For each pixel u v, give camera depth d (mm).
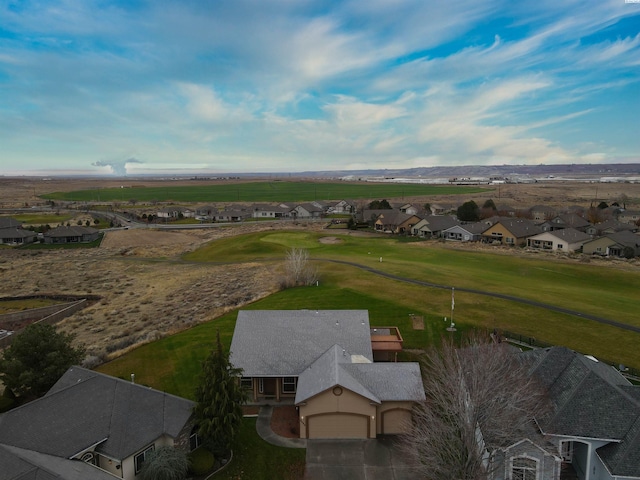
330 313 43250
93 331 57875
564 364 31484
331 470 29391
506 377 28078
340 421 32781
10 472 22547
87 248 119000
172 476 26656
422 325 48906
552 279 70562
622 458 23688
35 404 29297
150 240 127562
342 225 143250
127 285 81938
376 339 43062
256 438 32938
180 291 74688
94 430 28312
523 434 25781
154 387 39688
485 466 25938
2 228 128250
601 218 131125
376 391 33219
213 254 104250
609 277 70625
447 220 121812
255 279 76250
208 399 30391
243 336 40531
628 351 41500
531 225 111500
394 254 90125
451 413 27250
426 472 25719
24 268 96500
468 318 50062
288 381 38344
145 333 53125
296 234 117188
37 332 37938
